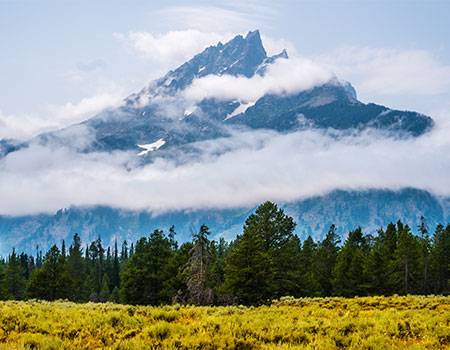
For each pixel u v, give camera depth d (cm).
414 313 2619
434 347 1858
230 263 6494
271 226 8388
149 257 8062
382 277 9400
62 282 9331
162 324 2066
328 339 1875
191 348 1794
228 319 2253
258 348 1833
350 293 9456
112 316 2261
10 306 2902
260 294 6147
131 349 1764
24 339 1794
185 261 7844
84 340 1945
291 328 2066
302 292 8712
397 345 1827
